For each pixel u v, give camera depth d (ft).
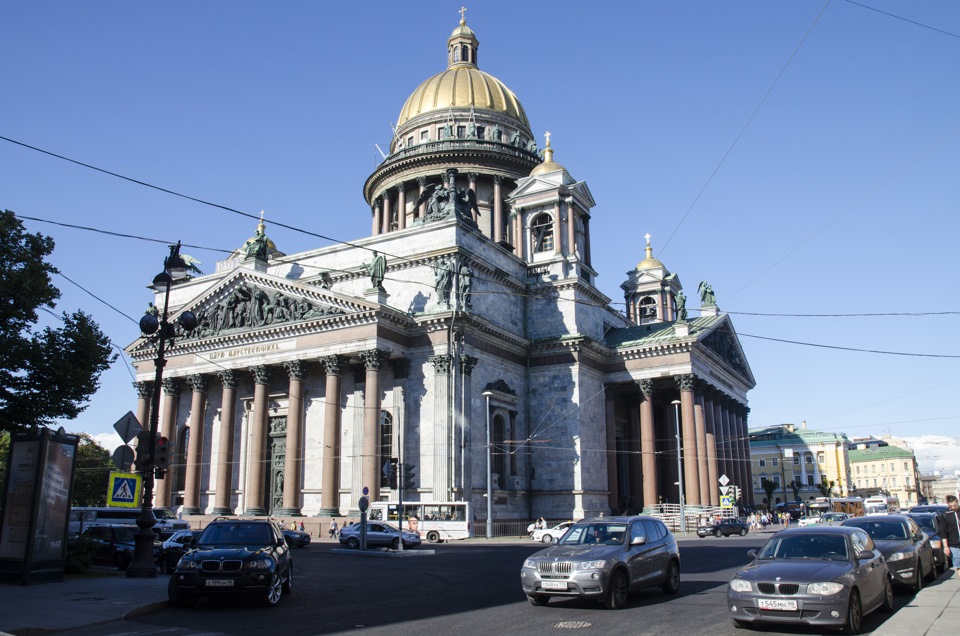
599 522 87.04
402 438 229.66
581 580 75.77
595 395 278.26
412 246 256.32
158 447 112.57
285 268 281.13
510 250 301.43
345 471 234.17
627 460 314.35
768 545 72.28
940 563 105.19
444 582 104.88
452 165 343.87
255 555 80.84
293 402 234.79
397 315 228.84
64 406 147.95
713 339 309.42
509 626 67.97
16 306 143.13
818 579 62.75
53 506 101.24
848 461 619.26
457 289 237.86
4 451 286.25
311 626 69.41
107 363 155.02
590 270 298.76
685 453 271.28
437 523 210.79
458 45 399.03
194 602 81.92
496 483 244.83
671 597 85.87
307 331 236.02
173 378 261.44
